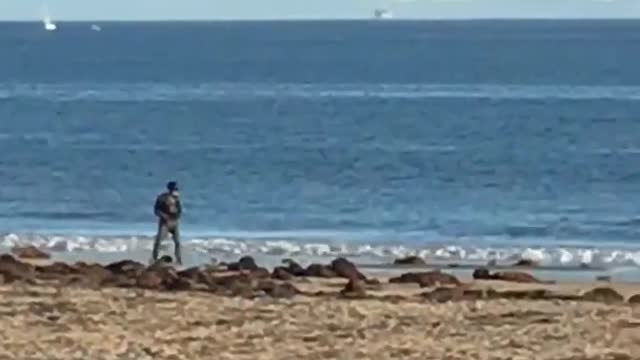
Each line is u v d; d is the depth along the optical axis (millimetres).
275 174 141250
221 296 55594
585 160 152125
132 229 97625
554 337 46844
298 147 167875
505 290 59500
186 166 148625
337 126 198500
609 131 186750
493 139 177125
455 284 61844
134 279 59750
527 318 50844
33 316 49562
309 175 140375
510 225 103250
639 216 108938
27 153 162750
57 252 79250
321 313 51125
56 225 101125
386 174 140750
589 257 79312
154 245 77562
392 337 46531
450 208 114562
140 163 151750
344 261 66750
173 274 60500
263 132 189500
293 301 54438
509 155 157625
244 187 130250
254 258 77938
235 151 163750
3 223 102625
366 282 62000
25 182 133750
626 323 49719
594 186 130875
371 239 93000
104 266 66688
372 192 126688
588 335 47312
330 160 153750
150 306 52125
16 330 46625
